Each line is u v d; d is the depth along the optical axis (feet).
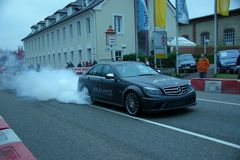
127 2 108.68
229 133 21.24
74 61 123.95
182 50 135.74
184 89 27.89
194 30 149.38
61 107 35.40
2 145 16.47
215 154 17.24
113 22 106.63
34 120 28.86
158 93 26.78
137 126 24.57
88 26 110.93
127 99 29.27
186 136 21.02
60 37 138.51
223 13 59.57
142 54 106.42
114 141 20.80
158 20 74.18
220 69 75.46
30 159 15.15
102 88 33.55
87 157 18.07
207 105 32.50
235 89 42.27
